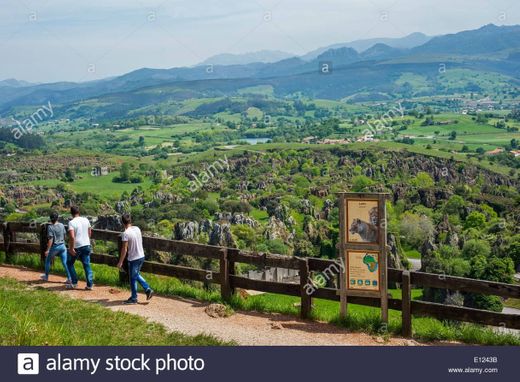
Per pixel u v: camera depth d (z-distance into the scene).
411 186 148.12
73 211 17.86
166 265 17.30
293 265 15.31
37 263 20.89
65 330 13.41
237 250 16.19
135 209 129.50
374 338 13.86
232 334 14.01
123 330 13.85
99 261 18.81
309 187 162.50
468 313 13.51
